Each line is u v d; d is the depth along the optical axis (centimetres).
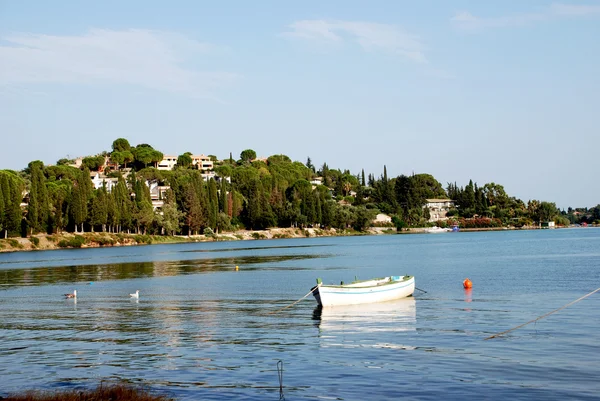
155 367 3669
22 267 12125
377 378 3362
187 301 6644
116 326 5091
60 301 6825
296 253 15988
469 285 7356
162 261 13362
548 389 3133
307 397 3064
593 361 3634
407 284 6556
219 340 4428
